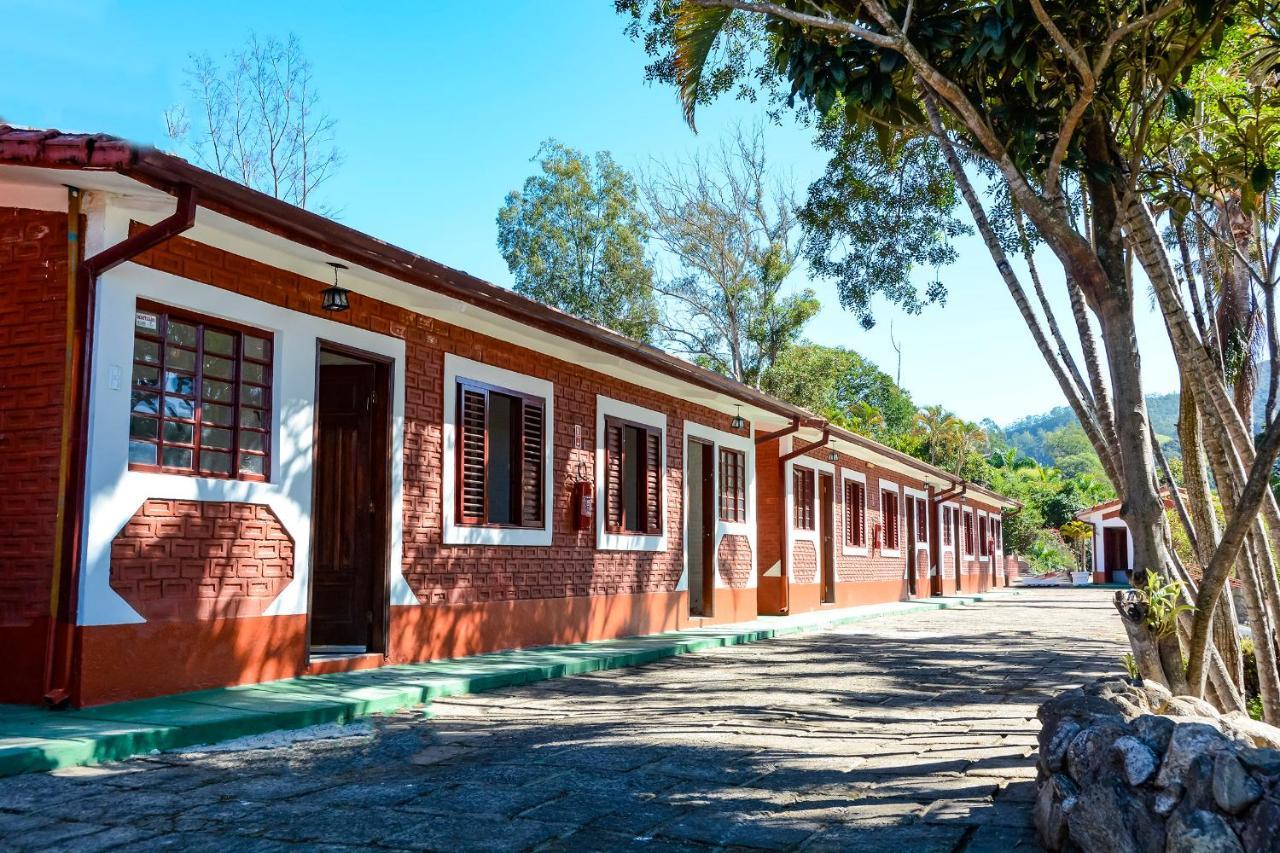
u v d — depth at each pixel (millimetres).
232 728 6129
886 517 25500
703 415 15477
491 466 11055
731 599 16000
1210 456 5660
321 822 4301
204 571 7258
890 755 5816
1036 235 7473
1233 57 7129
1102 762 3492
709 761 5633
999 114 5324
